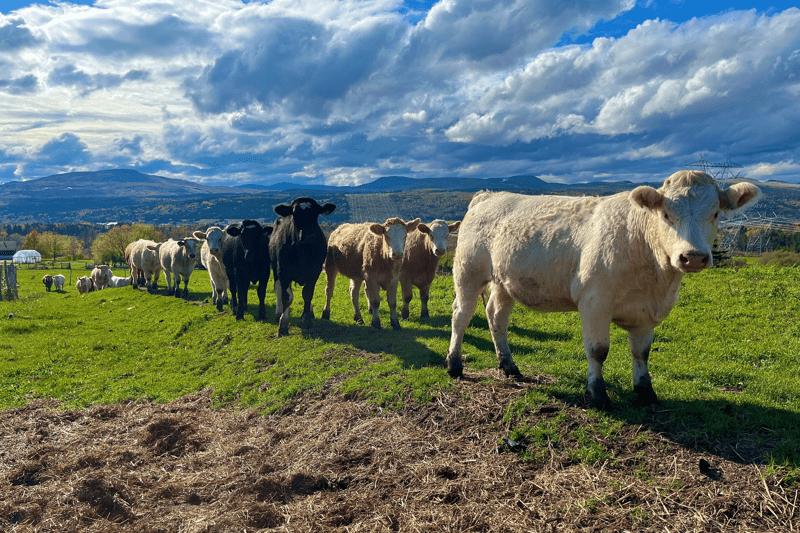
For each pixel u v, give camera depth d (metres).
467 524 4.39
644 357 5.91
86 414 8.78
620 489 4.48
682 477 4.51
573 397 6.11
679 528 3.97
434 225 11.80
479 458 5.36
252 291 20.39
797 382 6.44
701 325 9.80
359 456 5.84
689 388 6.29
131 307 20.47
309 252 11.80
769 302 10.96
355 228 13.12
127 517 5.25
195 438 7.29
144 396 9.73
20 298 28.12
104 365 12.33
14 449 7.33
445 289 16.41
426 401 6.66
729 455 4.68
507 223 6.68
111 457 6.77
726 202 4.88
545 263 6.09
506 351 7.34
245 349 11.47
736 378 6.85
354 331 11.47
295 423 7.27
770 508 4.00
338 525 4.69
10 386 10.65
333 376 8.54
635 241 5.29
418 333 10.70
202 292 22.36
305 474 5.59
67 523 5.08
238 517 4.96
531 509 4.47
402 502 4.86
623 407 5.80
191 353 12.34
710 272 14.84
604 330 5.63
